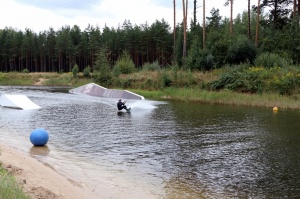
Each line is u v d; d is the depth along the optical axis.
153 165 11.69
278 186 9.72
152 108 28.98
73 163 11.74
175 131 18.03
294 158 12.70
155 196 8.88
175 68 43.88
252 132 17.83
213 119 22.47
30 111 26.28
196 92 36.69
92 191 9.06
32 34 122.81
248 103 31.23
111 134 17.05
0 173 8.21
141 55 100.25
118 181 10.02
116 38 102.12
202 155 13.06
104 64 55.00
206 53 44.38
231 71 38.03
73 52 107.38
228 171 11.08
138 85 46.88
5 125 19.20
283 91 32.47
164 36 89.94
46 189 8.10
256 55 41.59
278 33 46.06
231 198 8.80
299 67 36.31
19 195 6.45
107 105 31.28
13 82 76.56
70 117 23.17
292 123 20.78
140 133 17.39
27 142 14.81
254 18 81.19
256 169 11.30
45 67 117.25
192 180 10.18
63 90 52.84
